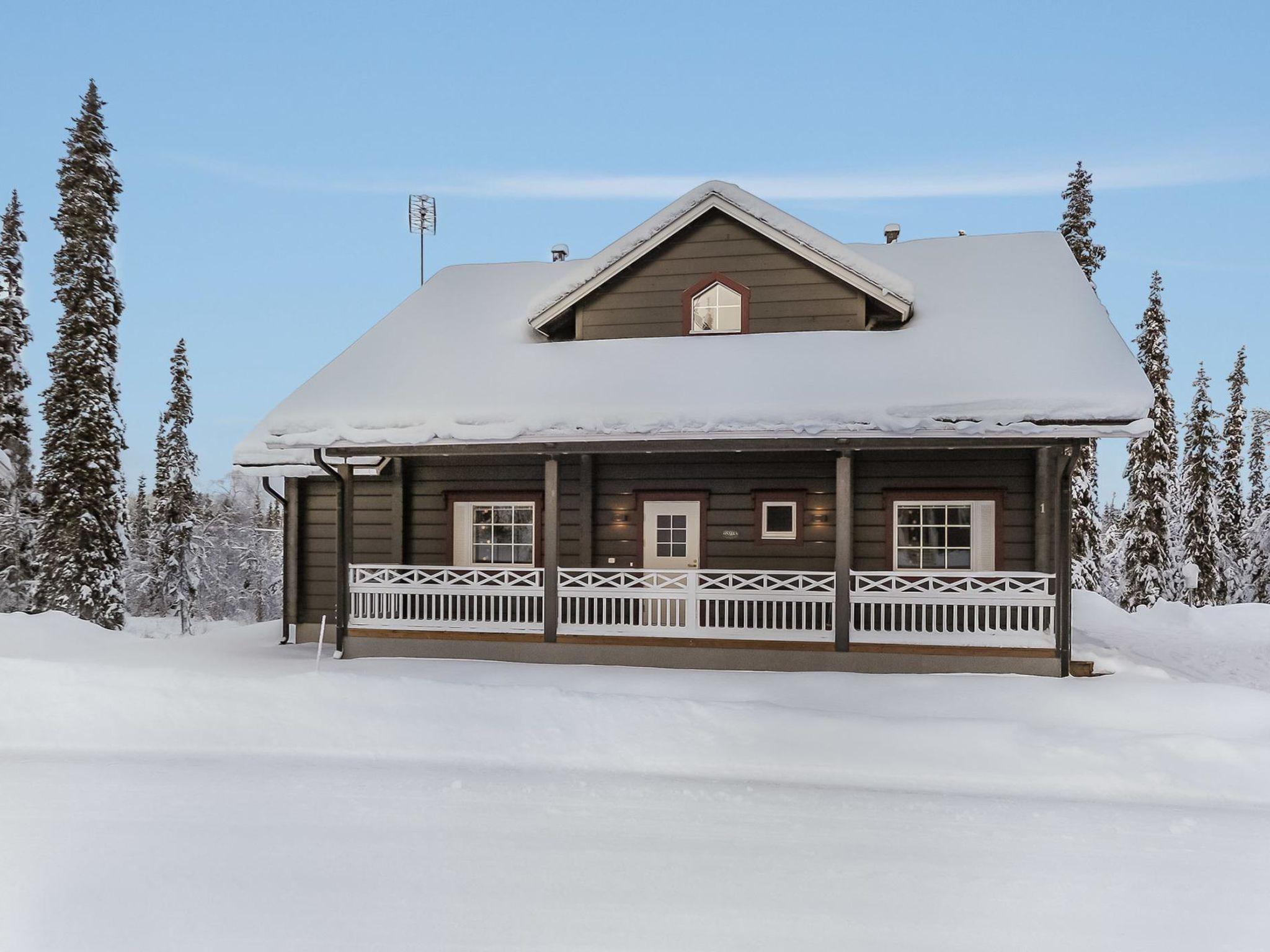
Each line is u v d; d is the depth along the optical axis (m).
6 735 8.19
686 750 7.66
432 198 21.86
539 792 6.72
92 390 23.48
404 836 5.79
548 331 14.69
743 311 13.73
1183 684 9.28
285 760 7.57
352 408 12.27
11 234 26.05
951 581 12.43
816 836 5.87
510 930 4.51
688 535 13.39
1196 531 31.83
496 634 11.82
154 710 8.52
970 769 7.24
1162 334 28.83
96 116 24.19
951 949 4.38
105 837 5.76
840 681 9.87
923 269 15.32
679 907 4.80
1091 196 24.09
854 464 12.86
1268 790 6.80
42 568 23.06
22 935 4.46
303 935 4.45
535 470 13.84
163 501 36.50
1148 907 4.87
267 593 42.19
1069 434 10.02
